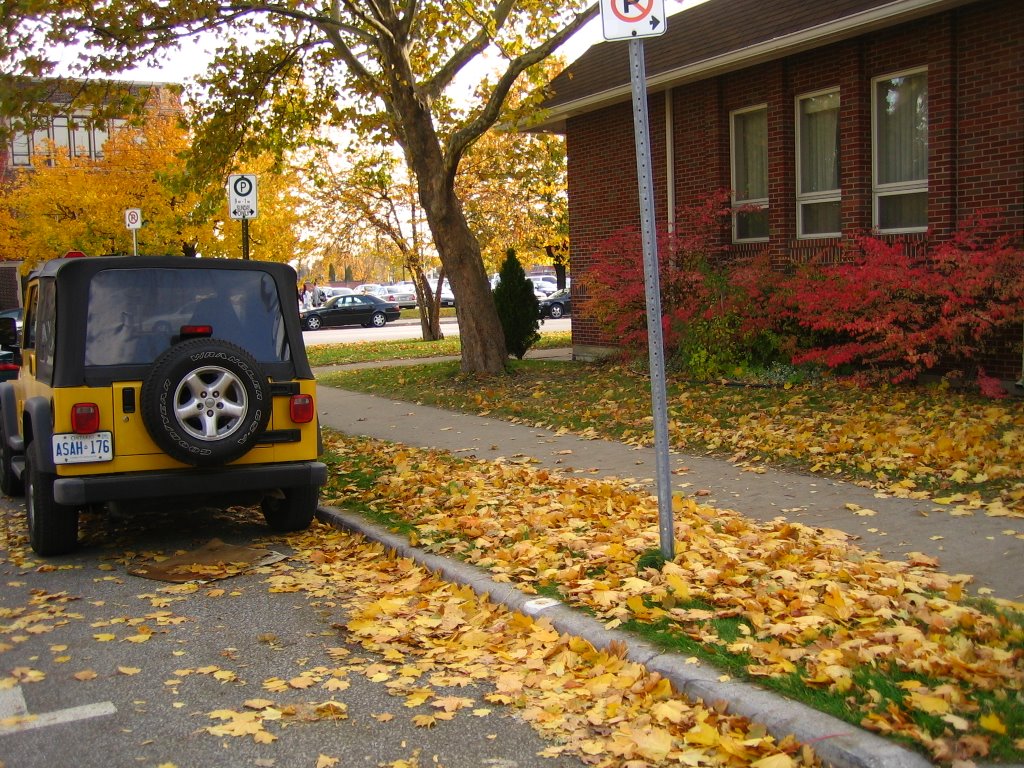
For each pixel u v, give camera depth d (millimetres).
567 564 6289
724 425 10641
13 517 8844
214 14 12953
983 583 5578
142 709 4598
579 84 18109
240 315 7566
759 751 3900
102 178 26719
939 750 3670
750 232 15883
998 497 7207
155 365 6844
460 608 5828
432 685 4832
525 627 5441
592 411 11992
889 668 4398
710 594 5508
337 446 11508
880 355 12125
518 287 19438
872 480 7992
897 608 5137
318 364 22828
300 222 28484
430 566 6695
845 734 3846
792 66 14477
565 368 16438
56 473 7074
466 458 10203
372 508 8375
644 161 5793
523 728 4340
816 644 4699
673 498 7785
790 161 14688
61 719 4496
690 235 16094
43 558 7387
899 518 6961
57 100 28562
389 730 4336
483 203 28781
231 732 4305
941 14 12227
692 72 15016
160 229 26109
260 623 5832
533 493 8477
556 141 27250
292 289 7777
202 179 16125
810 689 4270
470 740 4230
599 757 4023
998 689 4094
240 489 7270
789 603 5336
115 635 5645
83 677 4969
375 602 6090
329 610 6062
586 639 5152
